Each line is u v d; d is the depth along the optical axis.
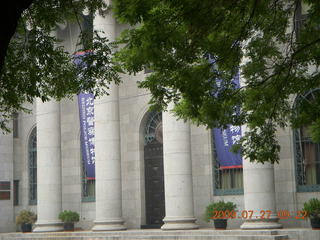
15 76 14.29
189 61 14.15
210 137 31.39
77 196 35.91
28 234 33.66
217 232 26.97
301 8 26.58
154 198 33.12
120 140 33.22
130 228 33.31
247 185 27.00
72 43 35.53
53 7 14.38
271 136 16.44
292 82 15.57
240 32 14.62
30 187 38.78
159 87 15.05
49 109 35.09
